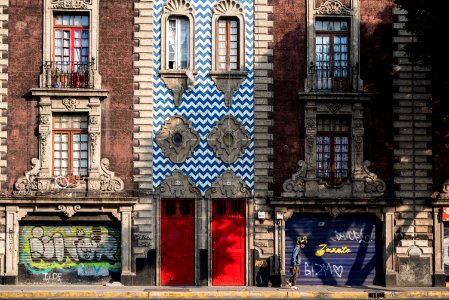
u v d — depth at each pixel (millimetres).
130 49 27859
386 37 28328
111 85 27703
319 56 28359
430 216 28016
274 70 28047
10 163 27297
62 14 28000
